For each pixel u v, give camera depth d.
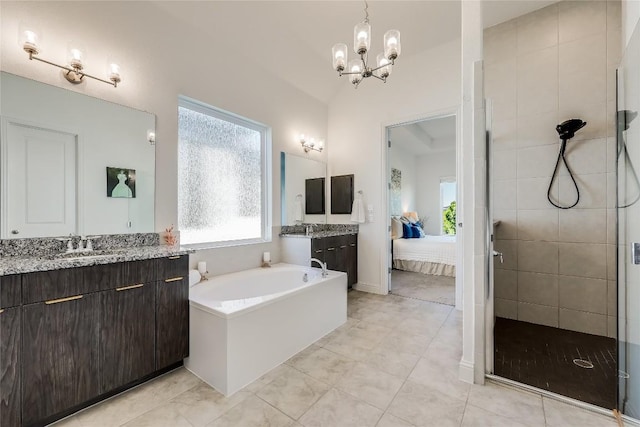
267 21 2.95
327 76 4.03
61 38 1.93
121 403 1.64
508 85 2.88
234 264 3.06
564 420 1.48
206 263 2.80
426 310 3.20
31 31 1.73
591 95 2.51
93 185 2.07
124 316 1.70
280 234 3.64
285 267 3.28
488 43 2.98
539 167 2.74
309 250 3.36
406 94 3.69
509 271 2.90
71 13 1.97
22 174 1.77
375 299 3.61
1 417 1.30
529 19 2.78
